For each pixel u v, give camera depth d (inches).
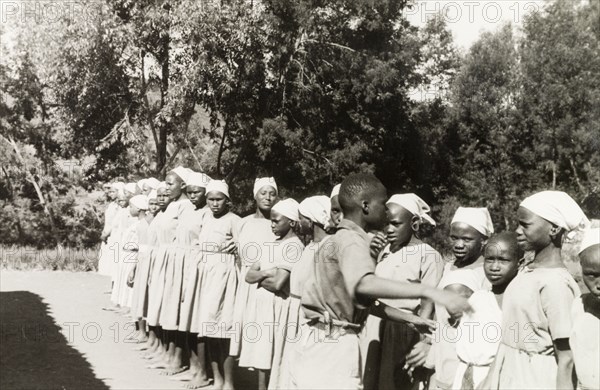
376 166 1396.4
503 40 1733.5
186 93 1096.8
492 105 1705.2
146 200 479.2
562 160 1644.9
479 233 219.3
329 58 1285.7
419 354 211.6
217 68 1100.5
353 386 155.8
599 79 1587.1
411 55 1368.1
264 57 1211.2
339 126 1342.3
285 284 264.8
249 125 1230.9
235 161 1305.4
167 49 1162.0
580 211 170.4
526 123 1646.2
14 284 693.9
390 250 227.5
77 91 1127.0
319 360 157.2
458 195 1692.9
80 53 1061.1
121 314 525.3
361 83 1270.9
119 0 1114.1
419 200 229.8
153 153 1270.9
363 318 159.9
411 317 171.6
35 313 522.3
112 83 1135.0
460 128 1732.3
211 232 328.2
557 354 161.8
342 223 160.7
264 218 310.0
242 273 306.5
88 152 1214.9
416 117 1573.6
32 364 363.6
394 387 216.4
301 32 1244.5
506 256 195.0
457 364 199.6
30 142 1347.2
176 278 347.6
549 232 170.2
